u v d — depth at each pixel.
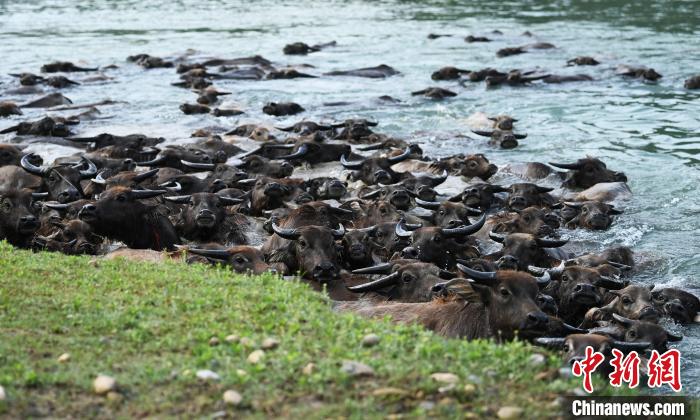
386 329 11.59
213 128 32.03
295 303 12.53
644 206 23.00
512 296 12.72
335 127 30.69
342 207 21.33
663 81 38.72
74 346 10.74
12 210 17.38
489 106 35.16
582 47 47.56
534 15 59.94
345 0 71.69
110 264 14.38
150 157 26.67
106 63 46.00
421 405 9.52
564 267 16.02
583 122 32.22
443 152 28.78
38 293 12.46
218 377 9.95
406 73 42.47
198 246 16.42
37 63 45.97
